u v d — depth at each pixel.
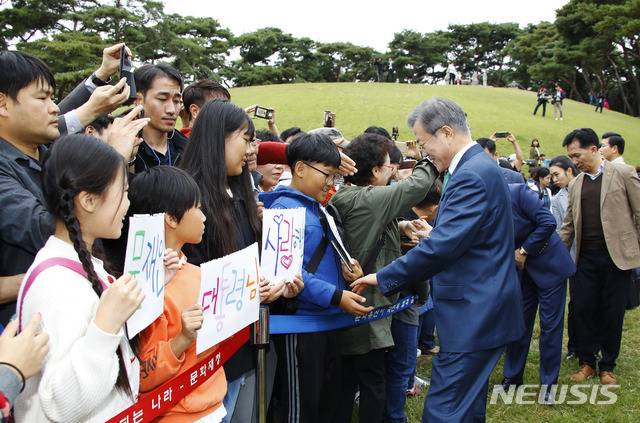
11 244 2.23
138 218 1.92
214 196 2.69
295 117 29.98
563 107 39.00
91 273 1.79
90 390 1.67
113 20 35.38
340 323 3.17
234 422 2.82
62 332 1.70
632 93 57.94
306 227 3.13
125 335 1.95
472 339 2.95
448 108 3.20
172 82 3.41
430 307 5.05
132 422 2.03
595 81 58.91
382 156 3.60
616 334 5.02
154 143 3.46
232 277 2.41
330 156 3.11
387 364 3.95
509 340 3.04
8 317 2.26
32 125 2.36
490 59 76.94
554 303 4.65
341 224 3.38
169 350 2.11
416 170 3.40
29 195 2.22
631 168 4.98
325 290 2.98
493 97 38.91
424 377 5.17
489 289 2.99
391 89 39.06
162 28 38.41
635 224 4.95
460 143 3.21
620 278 4.98
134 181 2.36
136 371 2.01
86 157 1.81
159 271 2.05
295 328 3.01
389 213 3.32
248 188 2.98
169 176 2.33
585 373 5.17
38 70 2.36
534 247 4.56
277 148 4.31
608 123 35.56
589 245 5.09
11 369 1.57
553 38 56.03
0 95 2.33
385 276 3.05
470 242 2.97
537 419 4.41
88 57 29.09
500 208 3.04
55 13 32.81
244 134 2.79
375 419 3.47
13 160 2.34
